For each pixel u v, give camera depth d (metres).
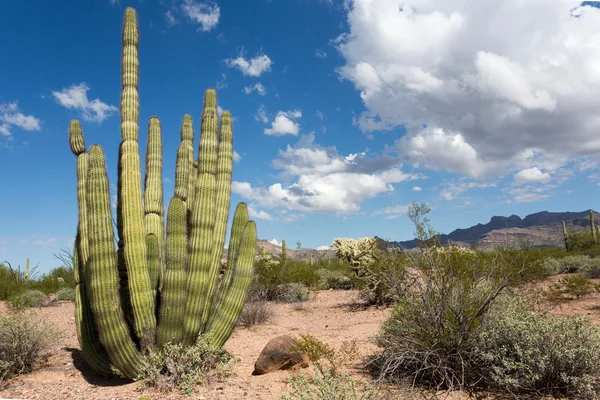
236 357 7.62
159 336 6.41
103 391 5.96
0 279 18.31
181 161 7.84
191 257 6.70
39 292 18.12
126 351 6.19
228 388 5.80
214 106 7.32
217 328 7.02
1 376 6.61
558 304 9.44
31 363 7.27
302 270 20.08
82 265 7.07
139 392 5.80
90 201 6.11
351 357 6.70
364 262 13.19
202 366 6.32
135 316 6.39
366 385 4.80
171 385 5.85
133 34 7.20
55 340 7.95
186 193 7.82
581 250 25.27
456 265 5.80
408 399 4.63
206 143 7.06
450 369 5.12
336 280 20.36
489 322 5.45
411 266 6.17
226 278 7.43
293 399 4.90
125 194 6.54
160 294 6.93
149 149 7.88
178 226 6.45
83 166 7.45
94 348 6.75
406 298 5.99
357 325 10.29
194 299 6.61
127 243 6.41
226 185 7.52
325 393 4.41
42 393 5.88
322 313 12.95
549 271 16.78
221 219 7.41
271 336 9.72
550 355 4.96
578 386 4.78
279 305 15.50
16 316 7.59
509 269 6.16
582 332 5.21
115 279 6.18
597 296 11.91
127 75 7.02
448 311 5.45
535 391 5.00
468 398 4.93
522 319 5.50
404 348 5.59
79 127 7.59
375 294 13.20
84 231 7.16
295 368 6.45
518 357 5.18
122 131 6.83
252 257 7.41
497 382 5.20
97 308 6.03
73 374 6.95
